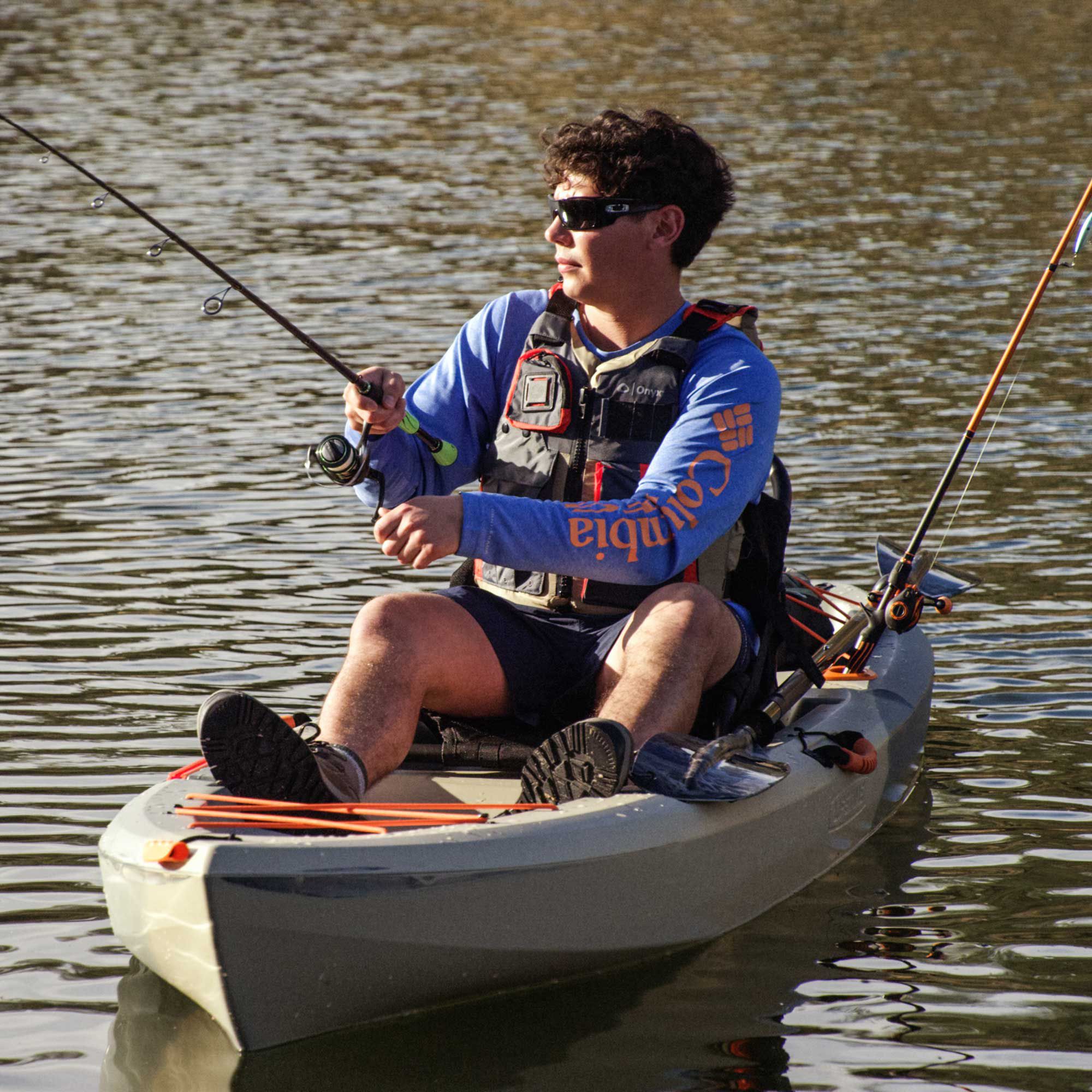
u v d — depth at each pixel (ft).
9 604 68.64
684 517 41.06
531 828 37.06
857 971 39.86
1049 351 116.98
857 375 110.52
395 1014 36.24
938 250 154.92
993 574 72.54
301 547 77.10
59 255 154.20
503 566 40.42
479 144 219.61
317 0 380.58
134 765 52.54
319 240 161.27
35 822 48.39
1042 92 254.88
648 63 289.12
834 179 192.13
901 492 84.84
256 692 58.80
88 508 82.89
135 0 374.02
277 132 226.17
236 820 35.99
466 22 348.18
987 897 44.34
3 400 105.29
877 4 362.12
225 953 33.53
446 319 128.06
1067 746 55.06
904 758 50.85
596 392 43.57
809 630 52.65
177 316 130.41
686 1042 36.37
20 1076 34.78
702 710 43.01
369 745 39.01
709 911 41.01
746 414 42.52
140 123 230.89
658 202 42.86
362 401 41.42
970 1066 35.50
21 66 280.31
